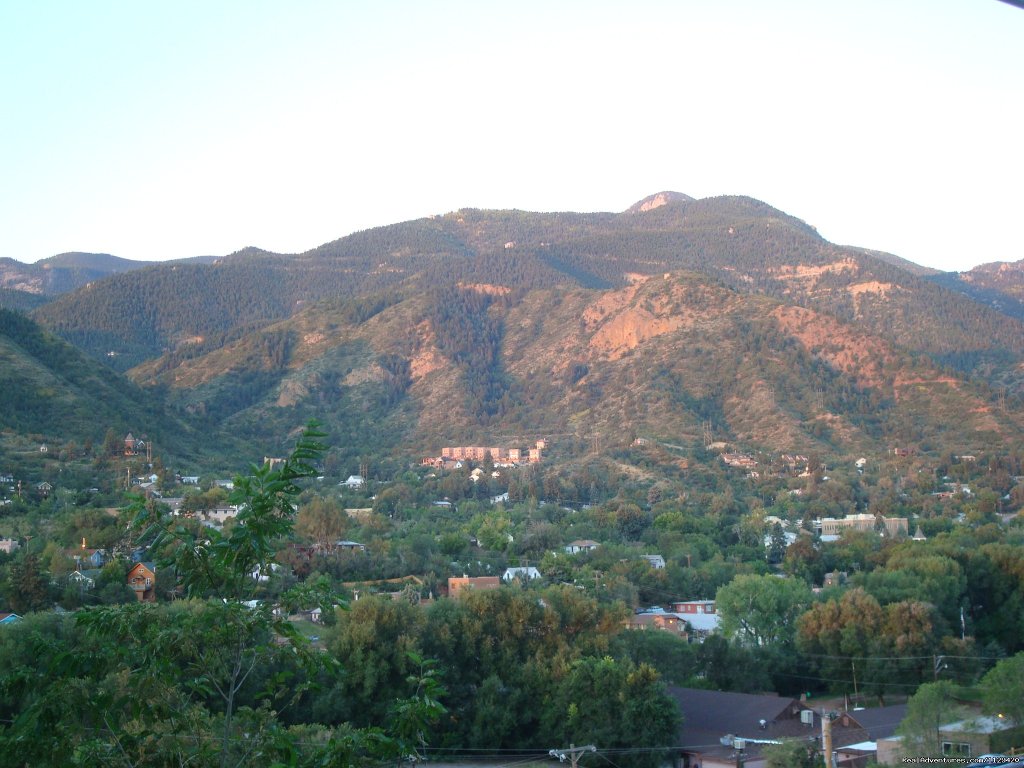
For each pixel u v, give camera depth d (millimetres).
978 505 141750
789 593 75062
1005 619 79500
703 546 118250
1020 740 43781
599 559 105062
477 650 58594
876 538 116438
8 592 67562
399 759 16172
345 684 52781
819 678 67312
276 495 15523
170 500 114188
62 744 14273
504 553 110625
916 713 44500
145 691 14516
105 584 72500
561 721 53094
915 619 66250
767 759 46500
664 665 64438
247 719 15555
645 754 51062
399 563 95188
